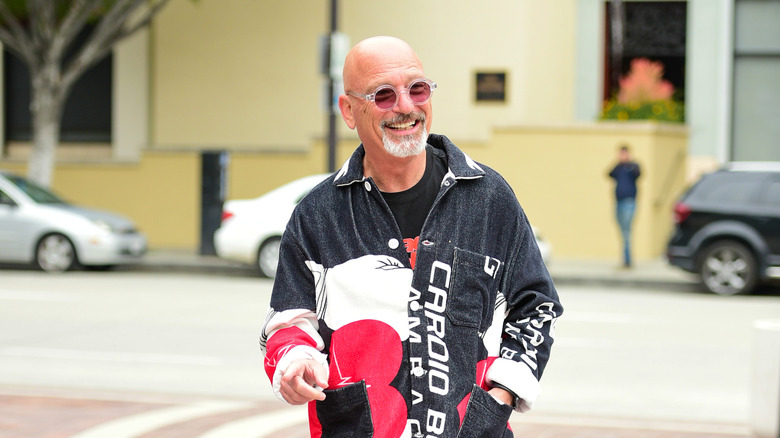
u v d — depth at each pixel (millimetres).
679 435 10203
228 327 17594
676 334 17406
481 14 31641
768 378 8062
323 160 31312
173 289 23422
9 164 33312
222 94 33250
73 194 32719
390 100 4203
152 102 33562
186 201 32125
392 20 32031
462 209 4332
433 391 4156
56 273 26578
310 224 4371
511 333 4363
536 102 32031
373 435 4156
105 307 20031
